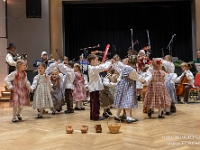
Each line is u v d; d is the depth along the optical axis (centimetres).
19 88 443
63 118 460
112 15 1195
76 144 273
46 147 265
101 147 259
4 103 788
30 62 1022
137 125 373
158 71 444
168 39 1188
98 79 437
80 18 1188
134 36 1202
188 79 650
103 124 390
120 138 295
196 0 1059
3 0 933
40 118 467
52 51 1051
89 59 444
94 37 1201
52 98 525
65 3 1112
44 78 480
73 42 1185
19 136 322
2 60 892
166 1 1160
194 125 365
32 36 1023
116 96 407
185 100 670
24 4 1023
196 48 1055
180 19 1175
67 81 537
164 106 435
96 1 1109
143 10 1191
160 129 340
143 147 255
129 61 414
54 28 1054
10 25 1023
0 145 280
